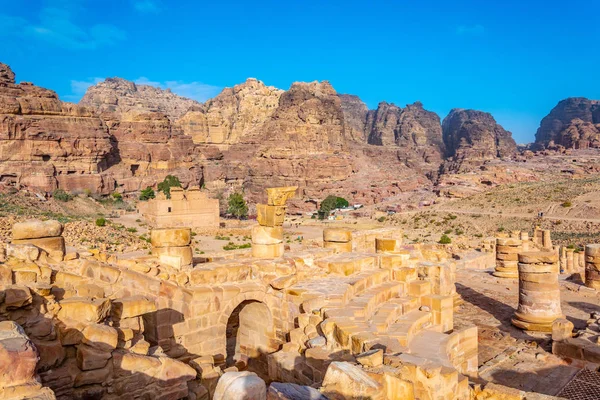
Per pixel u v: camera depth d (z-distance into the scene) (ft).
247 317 51.80
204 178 553.64
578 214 328.49
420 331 45.52
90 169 386.11
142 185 445.78
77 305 31.71
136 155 467.93
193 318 43.45
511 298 74.28
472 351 45.47
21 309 29.48
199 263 50.39
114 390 30.94
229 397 19.95
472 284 84.99
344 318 39.63
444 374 31.48
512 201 389.80
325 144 620.08
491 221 346.74
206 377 37.73
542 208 356.59
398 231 89.20
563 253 122.52
